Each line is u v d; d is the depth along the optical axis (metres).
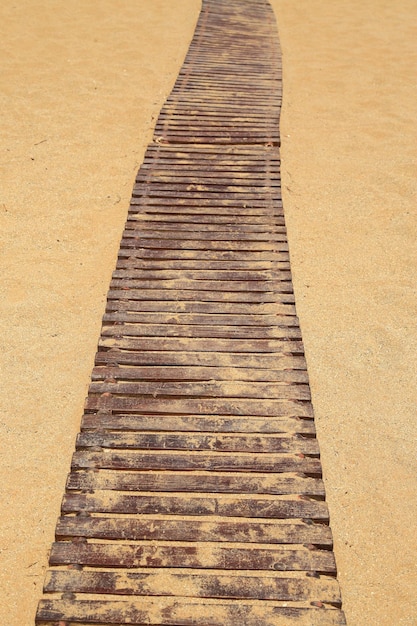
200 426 3.57
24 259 4.94
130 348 4.09
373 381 3.99
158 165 6.19
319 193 5.97
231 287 4.62
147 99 7.71
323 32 10.38
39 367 4.00
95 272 4.84
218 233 5.20
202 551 2.99
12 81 7.98
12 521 3.15
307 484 3.29
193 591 2.85
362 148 6.75
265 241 5.14
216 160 6.34
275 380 3.89
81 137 6.79
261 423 3.61
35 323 4.33
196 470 3.36
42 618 2.74
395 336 4.32
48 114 7.23
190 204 5.57
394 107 7.67
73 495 3.20
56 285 4.68
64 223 5.39
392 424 3.71
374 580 2.97
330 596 2.85
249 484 3.28
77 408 3.75
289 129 7.14
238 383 3.86
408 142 6.86
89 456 3.39
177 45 9.50
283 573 2.96
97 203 5.69
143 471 3.36
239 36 10.04
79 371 3.99
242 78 8.41
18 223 5.36
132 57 8.92
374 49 9.57
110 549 2.98
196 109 7.37
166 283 4.64
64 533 3.04
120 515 3.15
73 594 2.85
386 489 3.35
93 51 9.03
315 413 3.77
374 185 6.08
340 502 3.29
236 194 5.75
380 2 11.92
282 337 4.21
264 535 3.06
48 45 9.12
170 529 3.07
